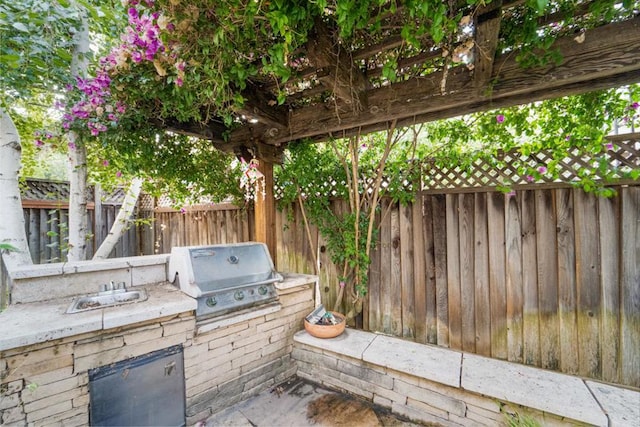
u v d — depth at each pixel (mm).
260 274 2521
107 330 1645
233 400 2242
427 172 2637
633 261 1903
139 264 2352
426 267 2635
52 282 1964
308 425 2029
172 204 4176
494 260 2348
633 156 1891
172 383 1902
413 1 1186
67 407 1517
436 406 2051
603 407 1662
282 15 1250
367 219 2883
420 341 2645
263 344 2484
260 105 2258
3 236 2352
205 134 2699
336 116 2285
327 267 3191
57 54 2219
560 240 2113
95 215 4645
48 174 6422
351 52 1735
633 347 1902
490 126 2346
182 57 1561
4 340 1324
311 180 3023
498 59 1668
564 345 2096
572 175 2064
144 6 1405
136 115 2205
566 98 2076
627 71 1522
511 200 2287
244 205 3619
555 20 1454
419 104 1935
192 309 1956
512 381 1948
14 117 3043
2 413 1342
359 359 2365
